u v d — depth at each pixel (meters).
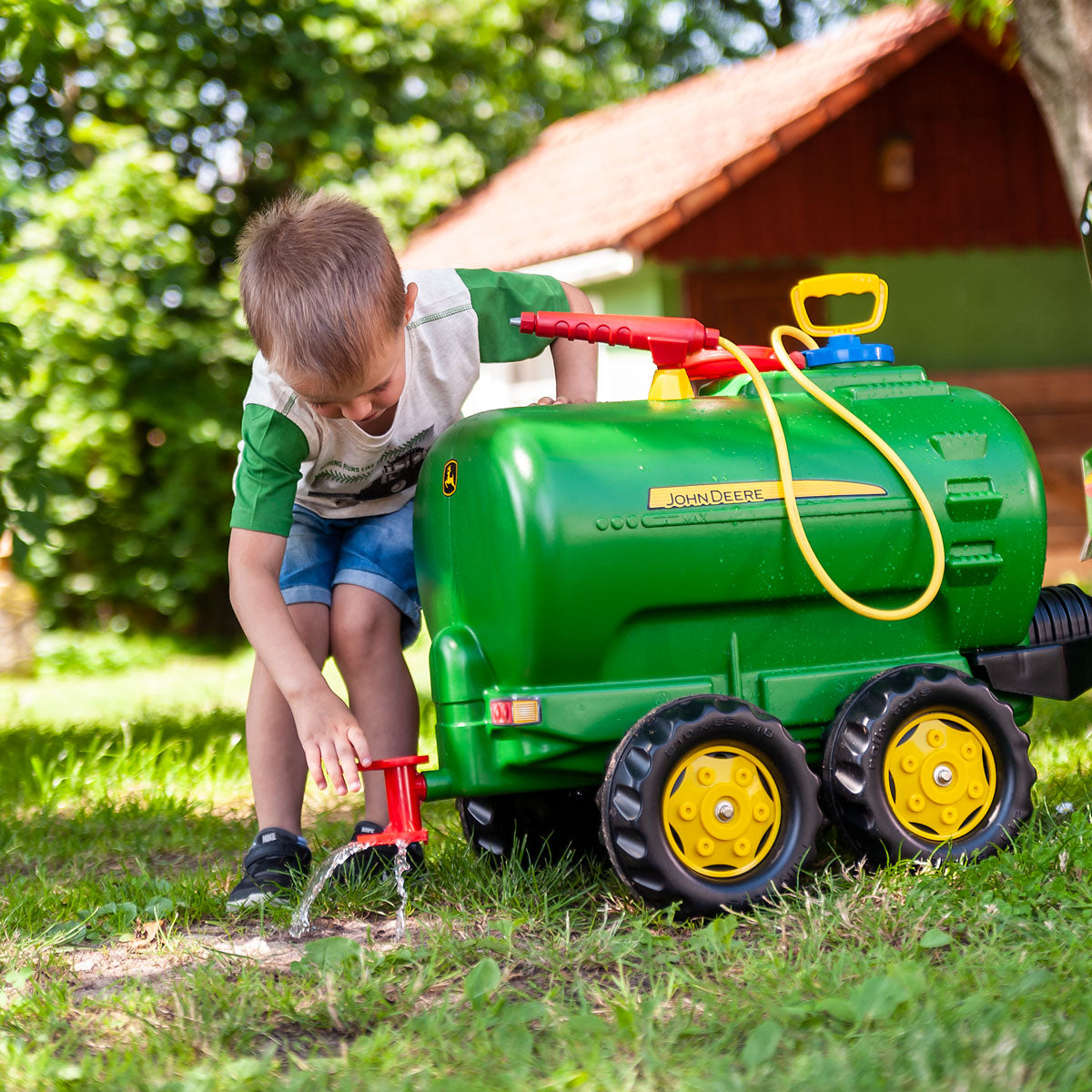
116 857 2.87
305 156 13.90
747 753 2.06
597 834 2.46
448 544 2.22
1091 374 9.87
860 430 2.25
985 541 2.29
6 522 4.66
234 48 13.29
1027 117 10.02
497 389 11.77
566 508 2.05
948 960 1.78
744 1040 1.57
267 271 2.06
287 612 2.24
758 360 2.46
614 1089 1.42
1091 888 2.01
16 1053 1.58
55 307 11.07
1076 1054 1.42
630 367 9.75
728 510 2.13
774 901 2.03
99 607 12.30
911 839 2.13
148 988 1.83
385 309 2.07
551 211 11.47
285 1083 1.48
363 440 2.34
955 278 10.23
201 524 12.13
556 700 2.08
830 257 9.86
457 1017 1.67
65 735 4.75
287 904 2.22
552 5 17.88
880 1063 1.43
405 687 2.48
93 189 11.59
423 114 14.66
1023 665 2.36
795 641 2.22
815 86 10.30
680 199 9.14
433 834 2.76
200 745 4.36
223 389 12.15
